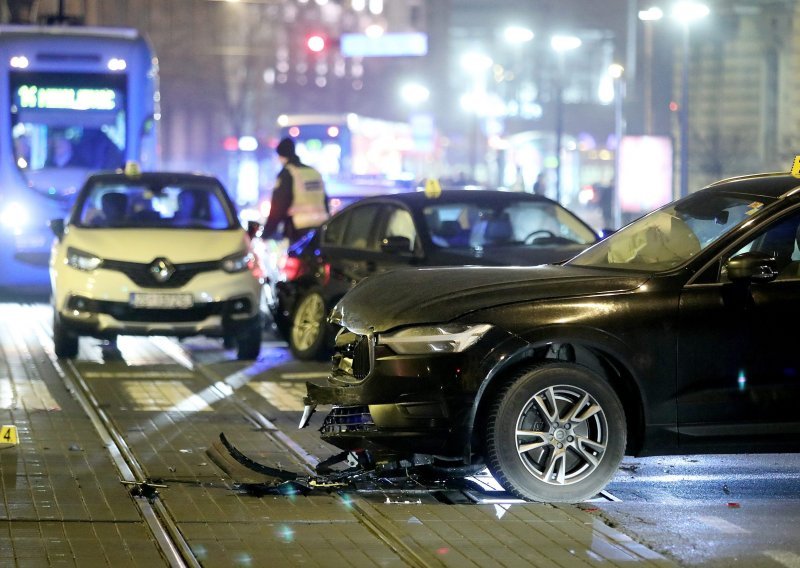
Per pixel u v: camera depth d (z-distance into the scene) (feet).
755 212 67.05
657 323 64.75
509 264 103.14
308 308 119.85
